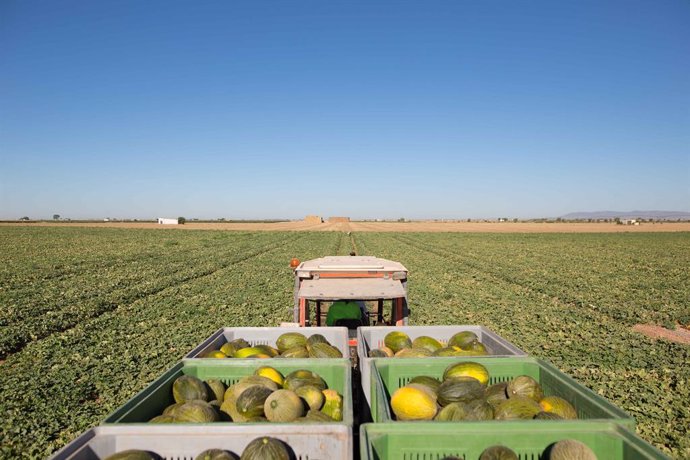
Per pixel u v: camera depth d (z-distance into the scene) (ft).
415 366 14.78
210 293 65.10
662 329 47.21
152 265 99.76
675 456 19.94
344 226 440.45
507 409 12.19
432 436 10.09
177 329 43.93
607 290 69.56
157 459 10.07
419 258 118.73
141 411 12.04
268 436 10.02
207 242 184.24
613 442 9.95
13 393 27.45
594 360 34.19
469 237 238.68
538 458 10.16
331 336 19.34
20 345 40.14
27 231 290.35
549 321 48.03
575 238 237.25
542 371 14.65
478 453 10.13
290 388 13.57
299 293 21.75
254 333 19.70
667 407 25.12
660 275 89.20
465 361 14.73
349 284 22.81
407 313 23.13
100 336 41.63
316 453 10.07
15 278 79.61
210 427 10.16
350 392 11.96
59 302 57.31
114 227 376.07
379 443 9.83
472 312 51.85
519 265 105.19
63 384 28.94
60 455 9.21
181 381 13.52
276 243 175.32
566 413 12.22
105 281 76.13
